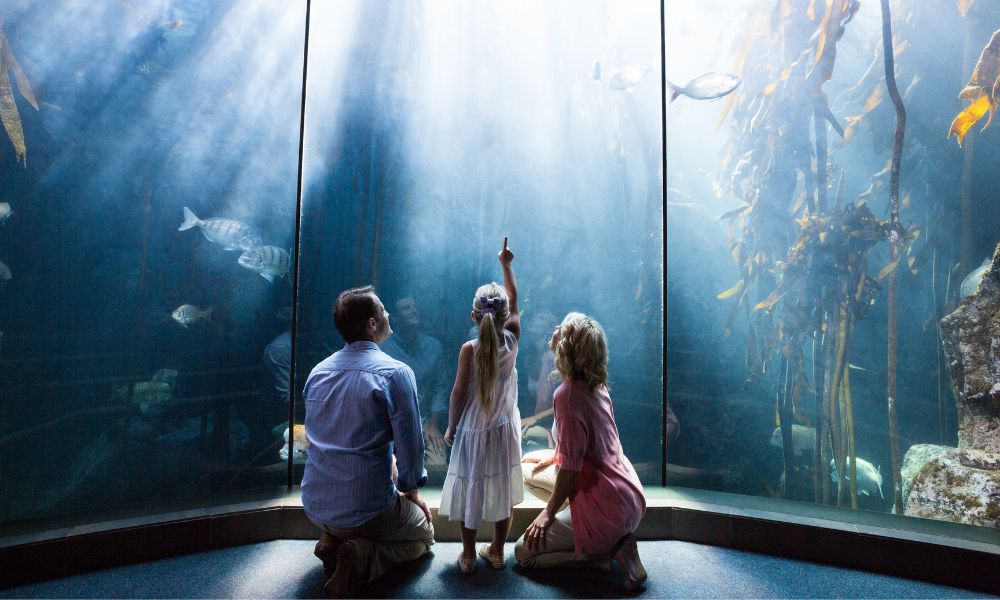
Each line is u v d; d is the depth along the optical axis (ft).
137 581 7.44
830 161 13.84
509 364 7.88
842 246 12.47
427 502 9.59
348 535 7.33
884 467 13.16
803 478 13.20
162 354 15.64
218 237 15.71
